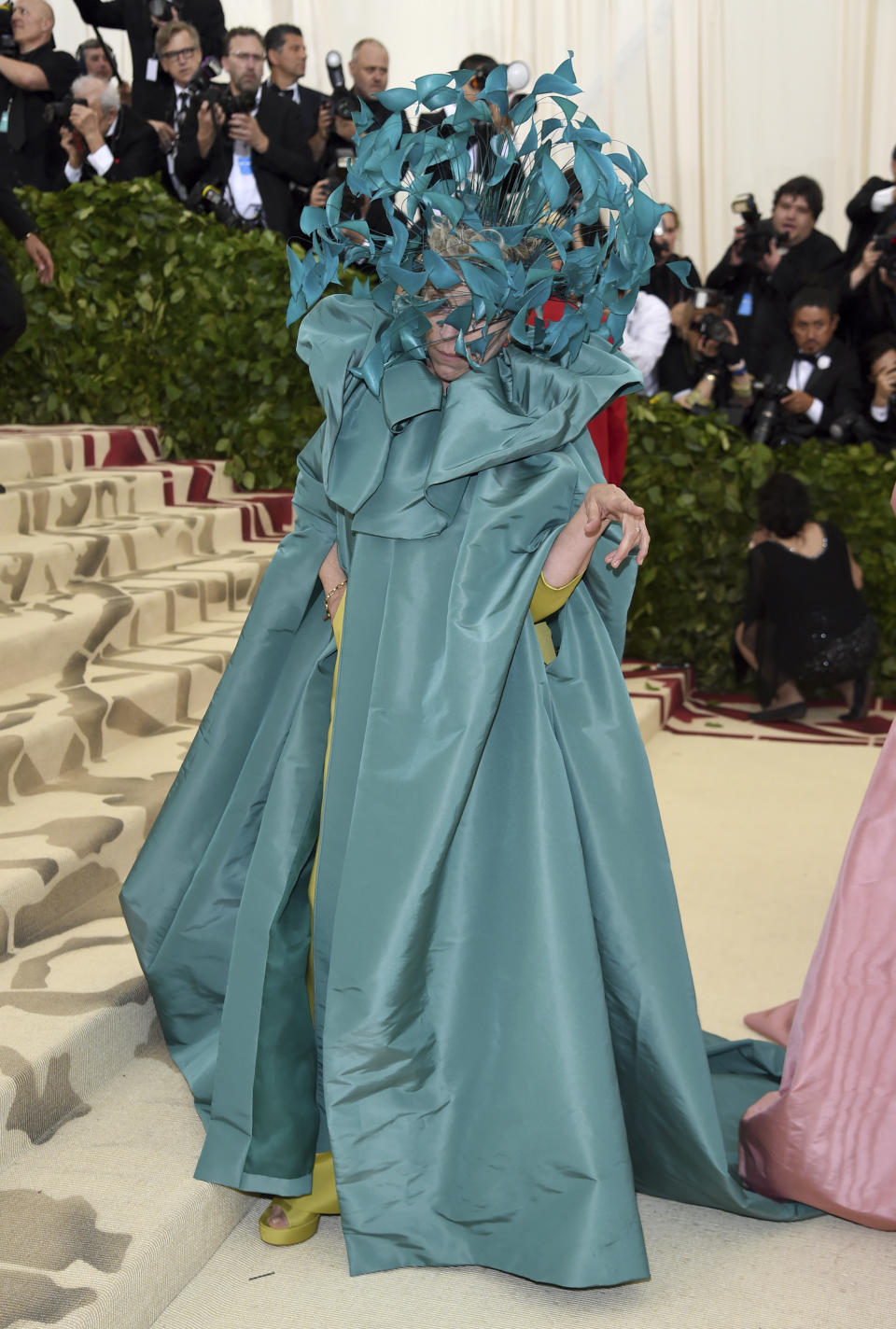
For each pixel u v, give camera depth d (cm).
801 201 551
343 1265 187
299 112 583
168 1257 176
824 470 518
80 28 656
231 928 206
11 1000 218
